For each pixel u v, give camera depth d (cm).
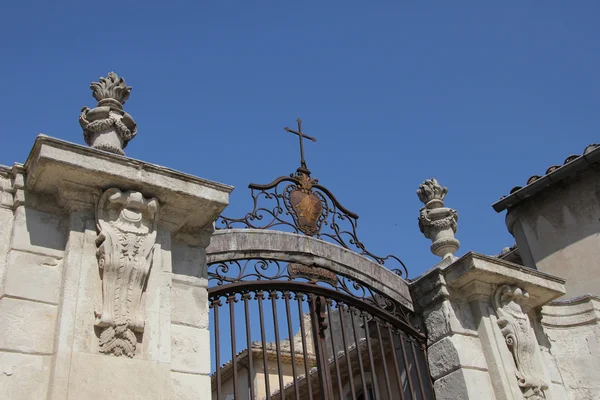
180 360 472
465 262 682
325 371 612
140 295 451
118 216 463
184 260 516
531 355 683
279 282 616
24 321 417
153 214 475
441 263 725
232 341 563
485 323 686
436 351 683
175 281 503
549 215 1047
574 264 991
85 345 420
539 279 723
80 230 456
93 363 416
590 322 786
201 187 495
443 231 759
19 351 406
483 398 646
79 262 443
